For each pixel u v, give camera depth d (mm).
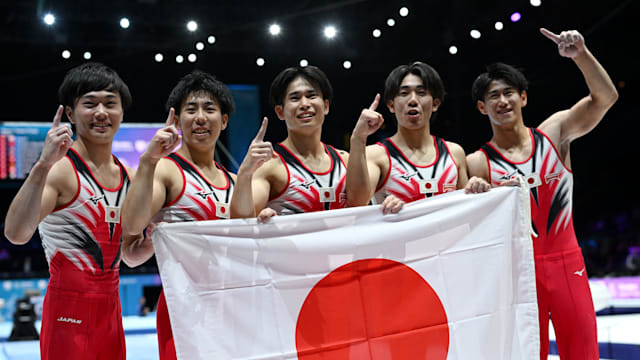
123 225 2879
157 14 11109
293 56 12484
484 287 2920
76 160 3160
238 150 13148
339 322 2904
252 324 2844
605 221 17500
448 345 2902
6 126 13023
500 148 3688
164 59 12391
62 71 12727
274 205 3393
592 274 12852
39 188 2777
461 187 3625
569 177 3631
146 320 10164
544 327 3516
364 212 2969
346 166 3488
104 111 3154
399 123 3568
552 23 11078
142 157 2836
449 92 13062
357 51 12156
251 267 2881
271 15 11406
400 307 2928
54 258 3105
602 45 12742
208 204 3234
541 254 3533
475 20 11164
